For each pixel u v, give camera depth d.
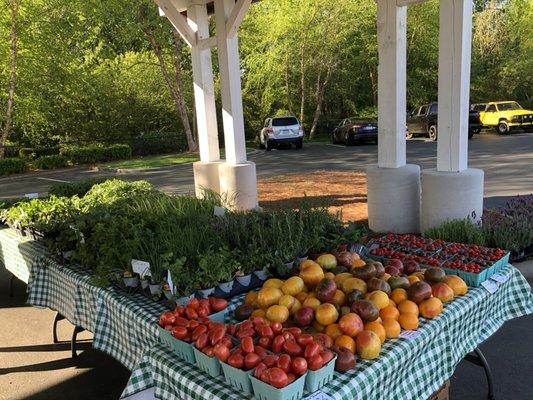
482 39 27.42
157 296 2.55
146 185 5.57
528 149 13.66
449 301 2.36
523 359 3.23
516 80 26.61
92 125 22.72
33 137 21.67
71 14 18.39
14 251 4.20
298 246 2.97
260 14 23.62
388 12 5.19
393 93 5.35
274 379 1.55
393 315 2.10
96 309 2.77
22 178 16.59
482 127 19.25
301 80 25.02
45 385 3.35
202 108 8.30
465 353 2.36
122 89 23.67
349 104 27.33
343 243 3.20
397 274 2.50
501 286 2.71
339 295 2.20
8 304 4.86
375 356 1.87
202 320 2.04
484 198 7.79
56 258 3.48
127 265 2.78
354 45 24.67
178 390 1.87
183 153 21.55
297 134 19.05
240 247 3.07
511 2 28.62
